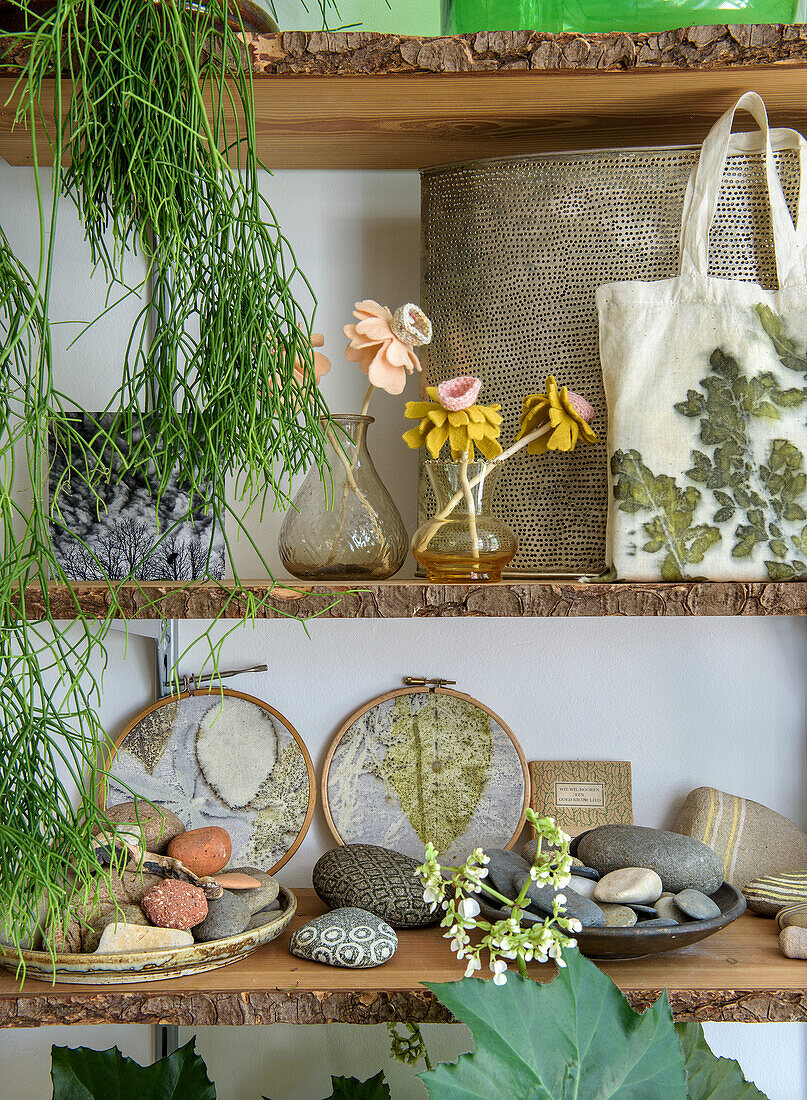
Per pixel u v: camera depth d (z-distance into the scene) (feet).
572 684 3.48
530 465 2.99
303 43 2.55
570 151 2.92
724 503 2.67
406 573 3.42
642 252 2.89
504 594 2.60
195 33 2.34
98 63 2.36
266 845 3.33
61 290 3.37
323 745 3.46
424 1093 3.49
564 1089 2.18
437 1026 3.50
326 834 3.42
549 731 3.48
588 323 2.92
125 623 2.62
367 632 3.46
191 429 2.56
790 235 2.73
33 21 2.49
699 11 2.71
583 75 2.61
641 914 2.70
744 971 2.64
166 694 3.36
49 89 2.67
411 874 2.98
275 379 2.50
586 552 2.92
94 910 2.60
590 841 3.00
